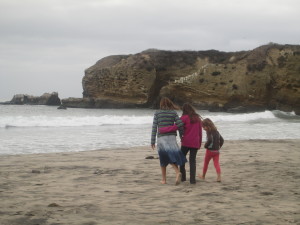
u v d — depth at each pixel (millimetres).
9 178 8039
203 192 6566
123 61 87062
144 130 24016
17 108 78875
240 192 6582
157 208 5309
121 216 4820
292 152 13508
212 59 85812
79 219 4641
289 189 6887
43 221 4527
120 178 8148
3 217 4695
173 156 7227
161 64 84000
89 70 93250
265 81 71562
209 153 7863
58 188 6895
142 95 81062
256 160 11258
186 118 7480
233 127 28547
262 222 4570
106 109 78750
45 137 18922
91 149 15164
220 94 74000
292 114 63812
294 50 73750
